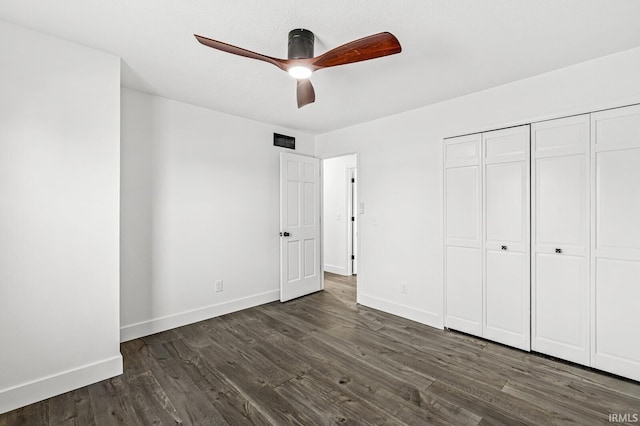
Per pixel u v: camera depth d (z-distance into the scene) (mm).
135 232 2814
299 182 4176
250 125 3719
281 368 2311
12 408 1804
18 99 1831
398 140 3443
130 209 2783
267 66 2334
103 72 2129
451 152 2996
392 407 1855
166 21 1772
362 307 3762
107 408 1841
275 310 3639
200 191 3268
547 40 1947
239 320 3303
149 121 2896
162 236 2990
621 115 2115
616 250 2145
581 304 2293
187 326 3121
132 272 2797
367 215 3785
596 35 1888
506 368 2303
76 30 1874
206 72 2438
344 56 1603
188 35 1921
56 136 1954
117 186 2193
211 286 3371
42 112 1907
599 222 2211
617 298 2146
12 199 1813
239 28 1833
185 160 3150
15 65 1820
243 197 3658
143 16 1727
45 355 1922
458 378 2168
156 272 2949
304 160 4242
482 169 2789
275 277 4043
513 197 2615
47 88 1923
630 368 2094
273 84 2666
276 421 1734
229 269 3535
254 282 3791
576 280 2312
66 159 1990
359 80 2549
